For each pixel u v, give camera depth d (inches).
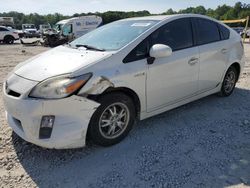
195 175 124.6
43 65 143.2
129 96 151.9
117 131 149.2
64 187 117.6
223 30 211.6
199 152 143.1
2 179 122.0
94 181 121.1
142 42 155.1
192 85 184.5
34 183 120.0
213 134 162.9
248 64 387.9
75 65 135.9
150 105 161.3
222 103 212.5
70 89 126.6
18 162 134.4
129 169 129.0
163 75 162.1
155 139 156.0
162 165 132.0
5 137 156.9
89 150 144.4
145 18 183.8
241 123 177.9
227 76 219.1
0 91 251.1
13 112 133.6
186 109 199.8
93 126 136.9
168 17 176.6
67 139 128.4
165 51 151.4
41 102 125.0
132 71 146.5
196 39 185.9
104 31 182.5
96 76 134.1
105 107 138.8
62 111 127.2
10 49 788.6
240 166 131.4
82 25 1071.0
